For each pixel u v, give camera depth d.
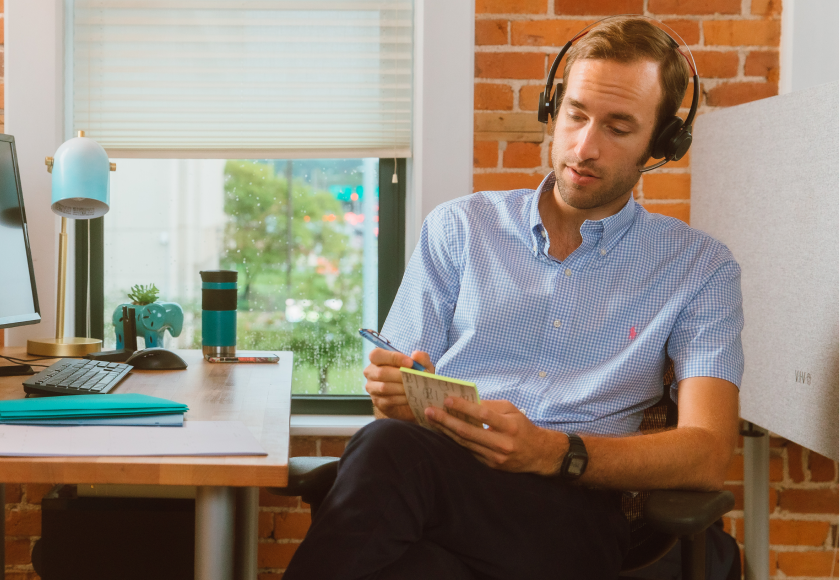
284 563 1.81
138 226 1.91
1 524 1.62
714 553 1.42
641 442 0.96
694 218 1.76
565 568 0.89
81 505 1.50
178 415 1.00
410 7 1.84
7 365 1.36
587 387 1.14
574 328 1.17
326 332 1.95
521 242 1.23
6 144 1.46
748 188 1.50
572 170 1.11
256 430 0.96
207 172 1.92
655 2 1.76
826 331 1.24
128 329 1.56
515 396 1.16
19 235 1.48
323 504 0.81
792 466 1.79
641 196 1.80
